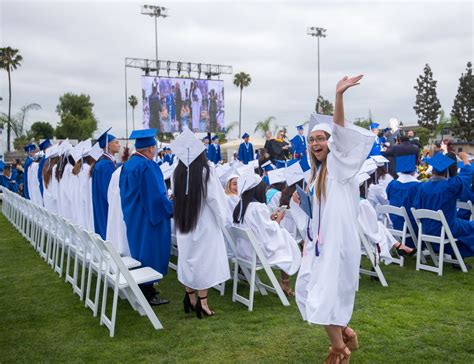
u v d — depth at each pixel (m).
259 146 25.86
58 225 6.32
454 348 3.39
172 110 29.12
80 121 53.56
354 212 2.71
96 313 4.33
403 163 6.36
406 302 4.43
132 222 4.69
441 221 5.29
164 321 4.18
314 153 2.80
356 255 2.67
